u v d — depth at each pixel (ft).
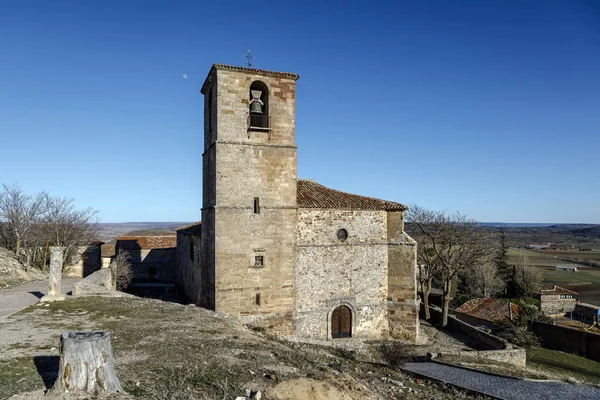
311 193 86.63
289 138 78.54
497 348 83.87
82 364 25.22
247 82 75.92
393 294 86.07
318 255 80.64
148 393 26.94
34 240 135.74
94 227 161.07
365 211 85.66
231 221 73.41
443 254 120.98
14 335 45.03
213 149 75.36
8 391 26.73
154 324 51.85
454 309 151.12
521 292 183.42
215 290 72.23
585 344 106.01
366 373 44.14
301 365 39.19
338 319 82.48
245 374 32.91
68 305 63.41
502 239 201.67
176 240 147.74
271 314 75.66
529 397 37.14
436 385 42.75
